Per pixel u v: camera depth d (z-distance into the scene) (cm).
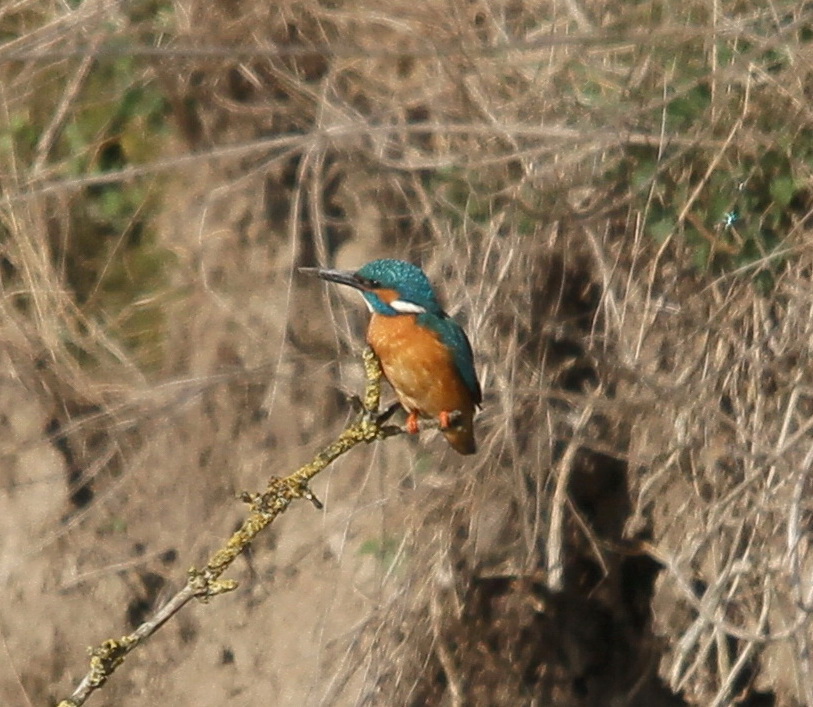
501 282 1029
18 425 1120
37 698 1119
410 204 1083
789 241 1034
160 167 1038
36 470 1119
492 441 1034
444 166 1063
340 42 1105
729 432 1035
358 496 1061
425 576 1050
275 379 1099
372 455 1086
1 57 798
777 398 1036
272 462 1100
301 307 1104
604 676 1109
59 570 1119
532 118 1042
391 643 1054
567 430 1052
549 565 1045
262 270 1120
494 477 1040
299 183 1060
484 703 1073
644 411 1042
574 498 1084
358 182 1103
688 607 1084
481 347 1032
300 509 1120
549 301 1041
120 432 1119
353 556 1087
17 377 1115
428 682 1059
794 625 988
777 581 1029
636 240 1038
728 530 1047
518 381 1043
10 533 1120
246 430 1109
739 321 1045
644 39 970
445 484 1047
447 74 1038
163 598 1116
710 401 1034
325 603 1099
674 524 1067
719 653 1051
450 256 1057
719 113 1029
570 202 1039
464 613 1059
